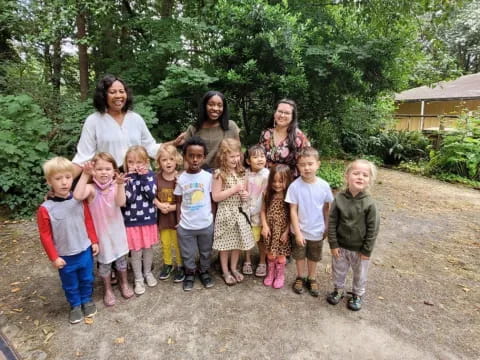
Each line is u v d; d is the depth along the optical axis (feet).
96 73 25.27
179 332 6.61
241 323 6.91
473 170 22.09
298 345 6.30
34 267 9.25
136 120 8.33
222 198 7.99
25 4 18.79
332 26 19.57
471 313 7.45
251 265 9.52
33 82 19.47
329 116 21.63
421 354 6.13
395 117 40.52
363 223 6.98
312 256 7.84
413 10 20.67
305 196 7.73
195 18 17.87
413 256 10.44
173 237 8.64
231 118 18.76
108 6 18.70
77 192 6.57
